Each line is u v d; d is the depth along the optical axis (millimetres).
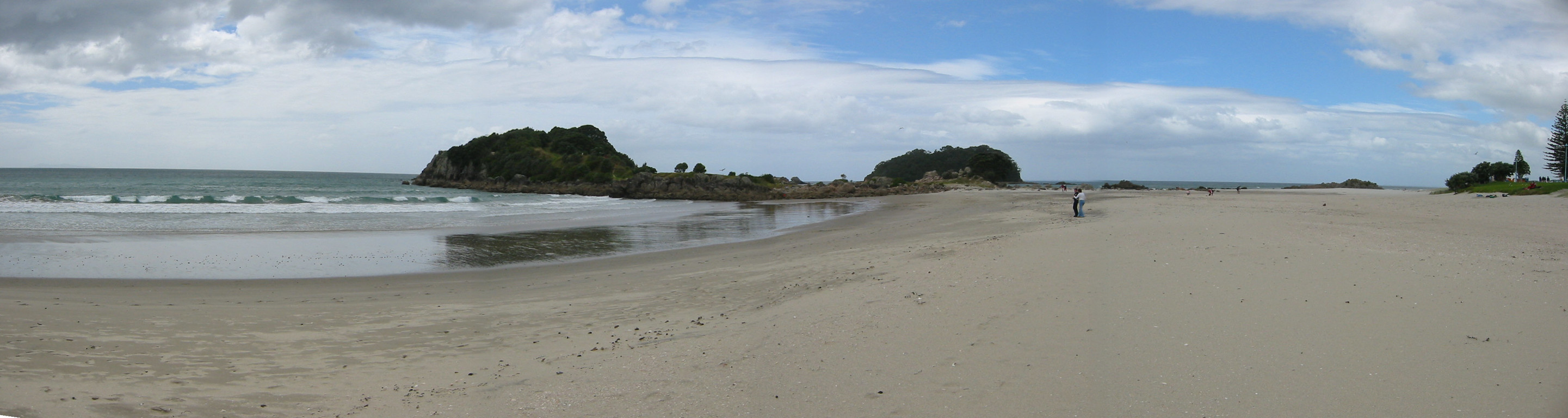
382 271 14250
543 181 77938
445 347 7504
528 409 5344
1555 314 6066
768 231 23547
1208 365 5391
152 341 7625
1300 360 5340
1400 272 7871
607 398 5520
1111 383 5168
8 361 6559
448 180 89812
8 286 11602
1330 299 6914
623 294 10656
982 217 25672
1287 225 13742
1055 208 30547
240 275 13539
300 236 20562
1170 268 8922
